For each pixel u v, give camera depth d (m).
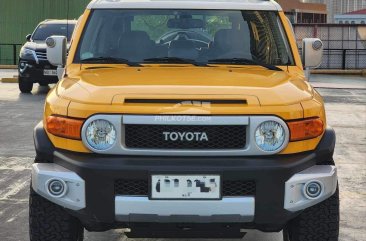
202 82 3.94
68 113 3.67
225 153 3.55
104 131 3.56
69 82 4.12
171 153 3.54
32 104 13.56
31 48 15.49
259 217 3.56
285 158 3.63
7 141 9.16
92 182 3.54
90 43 4.78
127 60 4.66
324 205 3.83
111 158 3.56
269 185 3.53
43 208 3.81
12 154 8.21
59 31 16.56
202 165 3.50
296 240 3.94
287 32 4.93
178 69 4.44
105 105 3.59
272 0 5.28
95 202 3.55
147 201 3.50
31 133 9.88
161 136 3.56
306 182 3.61
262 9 5.02
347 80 21.72
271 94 3.72
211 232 3.76
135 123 3.53
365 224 5.37
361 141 9.59
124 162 3.53
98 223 3.63
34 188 3.72
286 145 3.61
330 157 3.83
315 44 4.89
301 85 4.11
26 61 15.44
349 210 5.79
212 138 3.56
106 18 4.90
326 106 13.96
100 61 4.65
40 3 30.47
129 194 3.55
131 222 3.60
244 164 3.53
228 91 3.72
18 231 5.08
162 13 4.89
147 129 3.56
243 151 3.56
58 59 4.96
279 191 3.55
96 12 4.96
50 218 3.82
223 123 3.53
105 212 3.55
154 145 3.56
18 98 14.70
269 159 3.60
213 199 3.51
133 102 3.61
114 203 3.53
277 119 3.58
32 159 7.91
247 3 5.05
